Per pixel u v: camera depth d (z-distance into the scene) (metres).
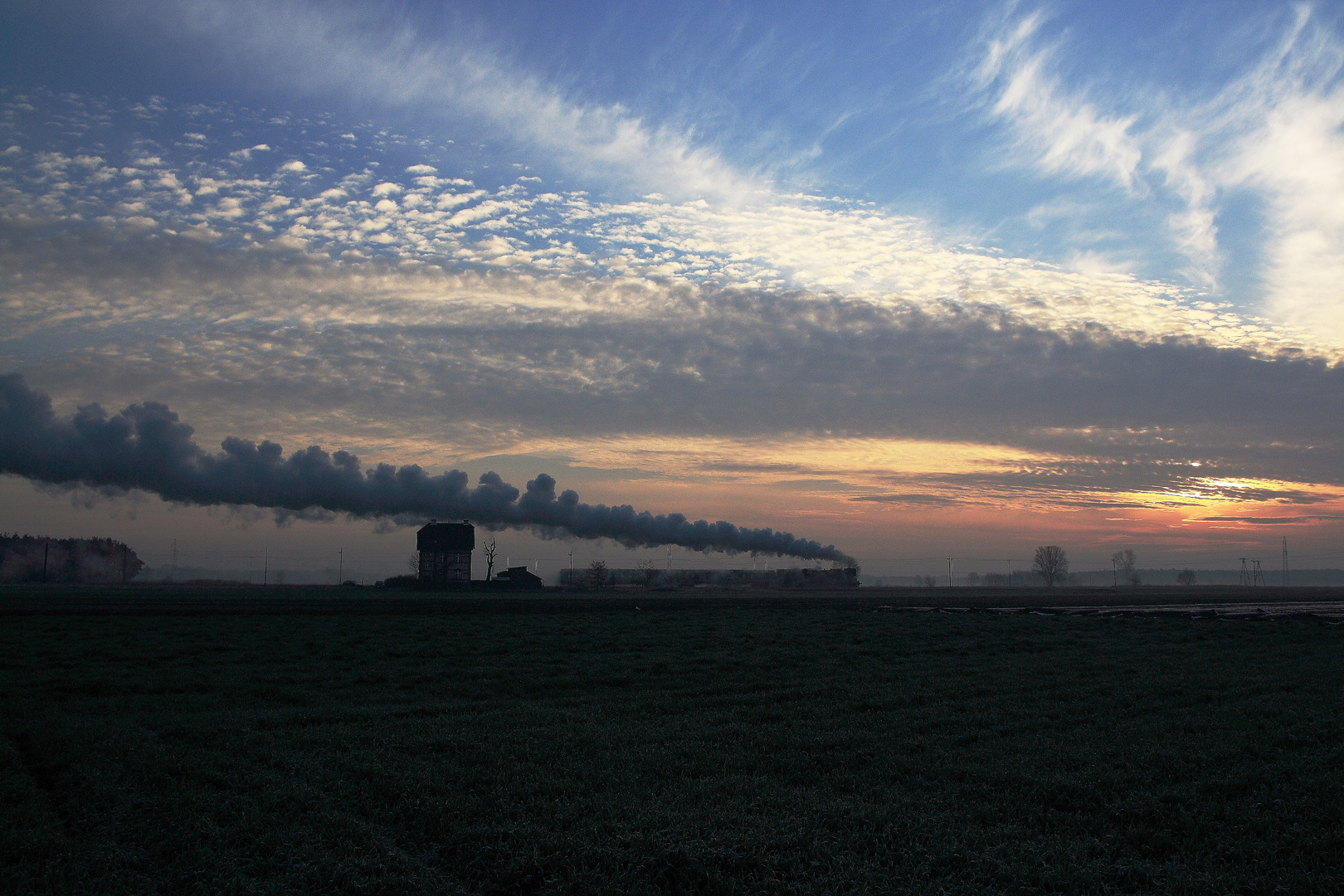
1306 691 26.61
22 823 12.98
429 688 27.73
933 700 25.45
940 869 11.65
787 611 70.81
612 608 73.50
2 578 151.88
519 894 10.94
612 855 11.70
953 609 76.44
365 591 122.69
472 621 55.91
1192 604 92.50
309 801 14.22
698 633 47.19
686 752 18.33
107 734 19.20
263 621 51.50
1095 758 17.56
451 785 15.30
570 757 17.83
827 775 16.73
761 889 10.84
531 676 29.97
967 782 16.06
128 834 12.98
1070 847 12.34
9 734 19.83
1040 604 90.00
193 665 32.53
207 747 18.75
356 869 11.13
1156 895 10.77
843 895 10.76
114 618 51.81
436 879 11.13
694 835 12.59
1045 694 26.12
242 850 12.06
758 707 24.25
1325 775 15.94
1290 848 12.38
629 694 26.61
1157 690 26.61
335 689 27.42
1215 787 15.47
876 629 50.66
